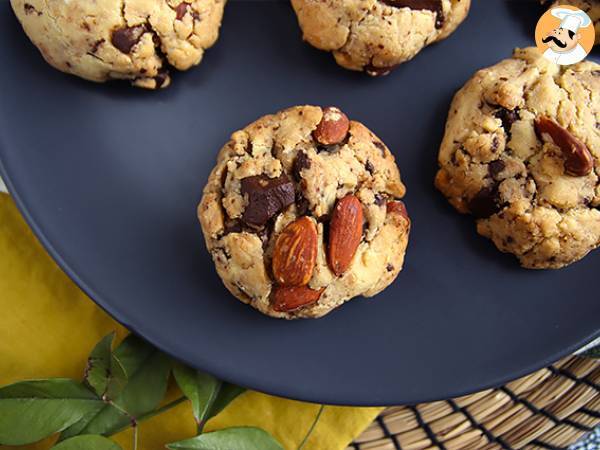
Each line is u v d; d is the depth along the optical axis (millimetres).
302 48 311
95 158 296
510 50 316
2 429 273
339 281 270
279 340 289
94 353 276
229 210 267
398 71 313
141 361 294
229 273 271
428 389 291
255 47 310
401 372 292
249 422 303
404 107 311
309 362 289
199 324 287
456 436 311
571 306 301
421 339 297
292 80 310
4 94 291
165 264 292
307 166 266
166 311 287
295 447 302
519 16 317
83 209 292
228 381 283
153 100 302
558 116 281
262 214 261
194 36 292
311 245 259
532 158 283
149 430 301
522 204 283
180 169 300
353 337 294
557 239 285
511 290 302
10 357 300
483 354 296
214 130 305
